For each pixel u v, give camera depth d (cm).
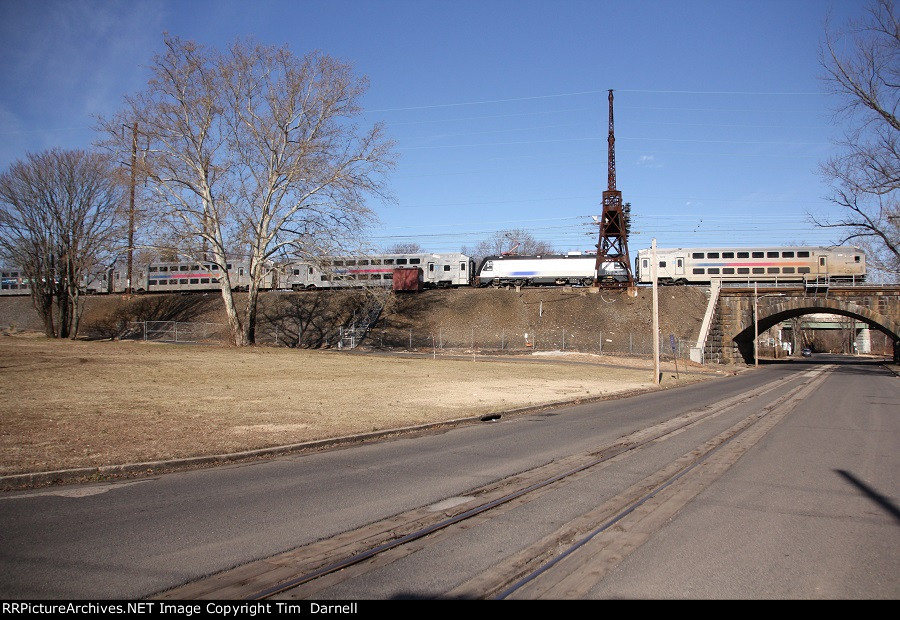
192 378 2442
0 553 564
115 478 906
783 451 1209
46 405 1558
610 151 6856
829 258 6525
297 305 6931
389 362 3919
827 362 7844
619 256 6781
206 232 3922
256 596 477
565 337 6181
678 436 1403
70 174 5153
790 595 492
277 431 1316
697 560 575
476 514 726
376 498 795
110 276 7575
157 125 3662
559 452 1167
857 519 720
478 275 7369
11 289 8362
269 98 3856
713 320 6181
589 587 506
